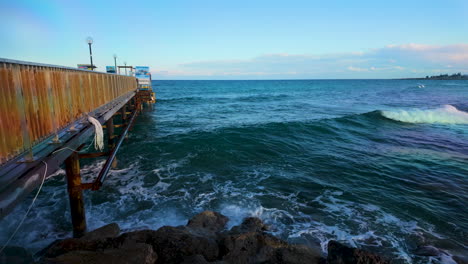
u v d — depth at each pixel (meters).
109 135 13.07
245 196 8.55
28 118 3.79
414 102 40.19
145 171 10.55
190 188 9.09
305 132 17.61
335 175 10.38
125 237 5.17
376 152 13.43
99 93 8.25
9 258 5.38
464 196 8.68
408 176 10.30
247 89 93.44
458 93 59.62
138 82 31.00
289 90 85.38
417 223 7.16
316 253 5.24
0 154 3.18
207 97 54.62
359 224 7.06
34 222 6.96
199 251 4.98
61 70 5.10
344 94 63.59
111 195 8.52
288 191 8.97
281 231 6.63
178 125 20.72
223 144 14.15
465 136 17.11
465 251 6.04
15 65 3.45
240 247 5.14
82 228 6.31
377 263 4.66
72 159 5.89
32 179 3.42
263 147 13.80
